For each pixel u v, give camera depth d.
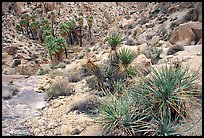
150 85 6.00
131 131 5.39
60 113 7.37
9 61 32.50
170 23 25.78
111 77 8.72
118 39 9.70
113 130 5.52
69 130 6.12
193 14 24.09
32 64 30.23
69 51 41.19
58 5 56.31
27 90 10.94
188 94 5.94
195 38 19.39
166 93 5.53
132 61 9.30
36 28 46.41
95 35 52.44
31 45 41.22
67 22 47.91
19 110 8.00
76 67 14.85
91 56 16.38
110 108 5.85
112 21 60.06
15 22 48.91
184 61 10.97
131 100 5.94
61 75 14.23
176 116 5.55
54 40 29.45
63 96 9.20
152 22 30.08
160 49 14.59
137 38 26.67
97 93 8.47
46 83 12.20
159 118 5.47
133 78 7.57
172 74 5.93
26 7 53.62
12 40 39.19
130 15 46.34
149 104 5.70
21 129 6.43
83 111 7.24
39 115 7.45
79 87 10.24
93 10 60.16
